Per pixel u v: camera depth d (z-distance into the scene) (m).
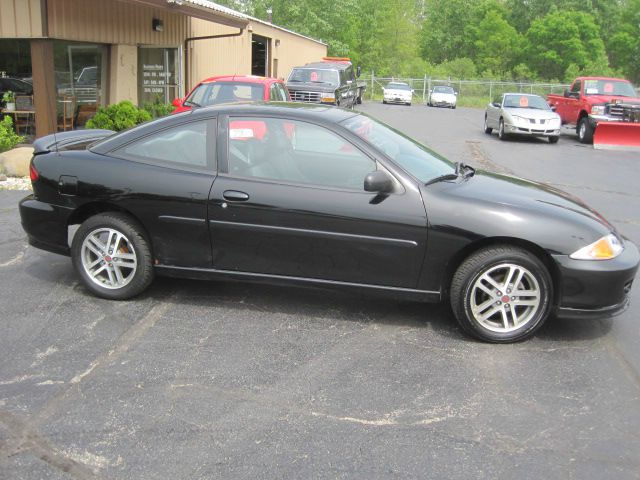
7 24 12.35
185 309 4.95
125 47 15.23
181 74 17.95
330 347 4.36
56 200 5.05
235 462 3.08
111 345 4.31
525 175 12.95
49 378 3.85
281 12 48.50
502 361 4.22
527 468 3.08
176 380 3.86
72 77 13.88
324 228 4.54
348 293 4.69
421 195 4.46
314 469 3.03
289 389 3.78
